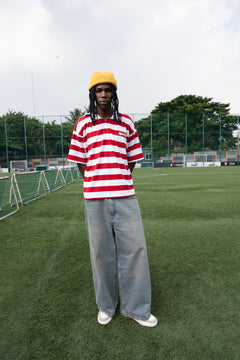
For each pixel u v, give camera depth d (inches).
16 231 145.5
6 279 85.4
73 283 81.7
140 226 58.1
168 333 56.8
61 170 474.9
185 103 1812.3
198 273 87.8
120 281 61.1
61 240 127.8
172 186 364.2
